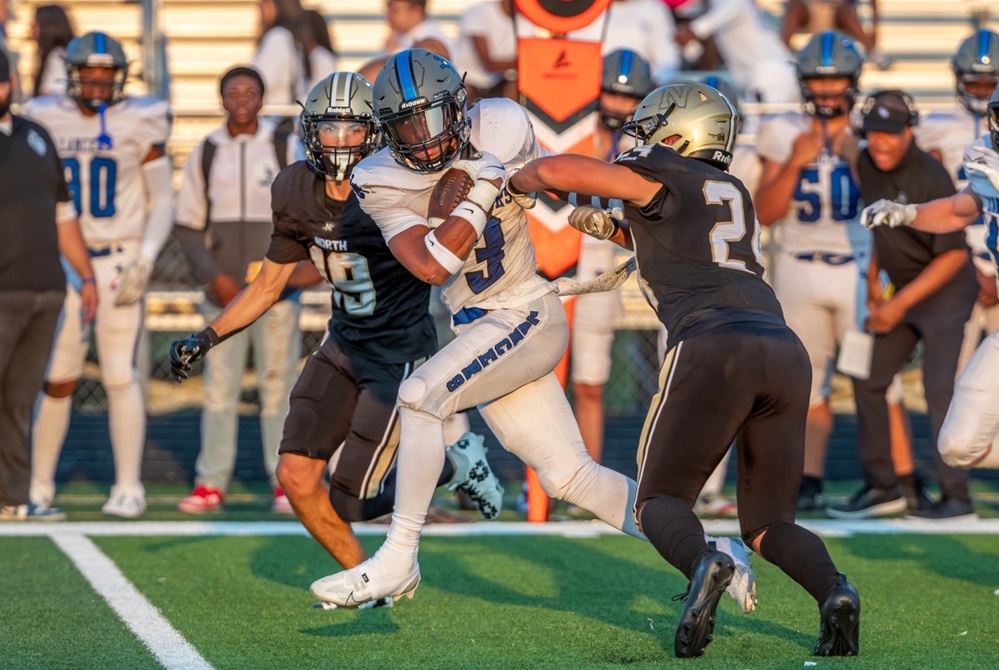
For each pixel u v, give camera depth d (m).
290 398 15.54
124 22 36.66
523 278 13.76
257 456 28.16
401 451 13.36
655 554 19.23
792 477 12.75
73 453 27.89
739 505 13.03
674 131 13.13
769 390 12.42
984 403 15.15
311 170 14.73
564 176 12.70
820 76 22.11
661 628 14.46
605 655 13.16
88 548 19.45
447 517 22.30
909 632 14.21
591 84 21.14
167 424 29.55
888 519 22.81
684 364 12.45
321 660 13.03
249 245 22.88
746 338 12.34
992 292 23.45
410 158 13.06
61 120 22.64
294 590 16.64
